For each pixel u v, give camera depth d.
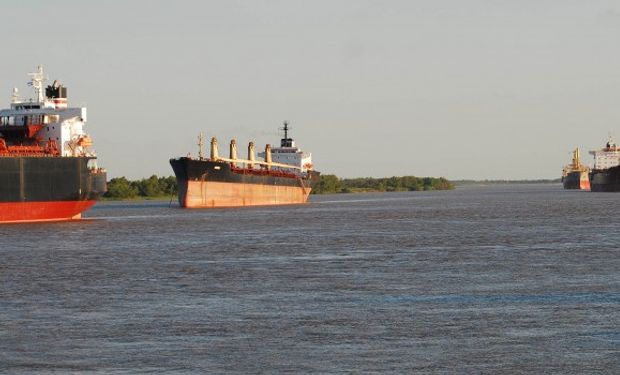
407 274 118.38
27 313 90.75
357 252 148.88
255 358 72.62
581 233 186.88
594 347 75.12
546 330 81.25
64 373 69.06
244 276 117.19
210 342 77.69
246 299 98.31
